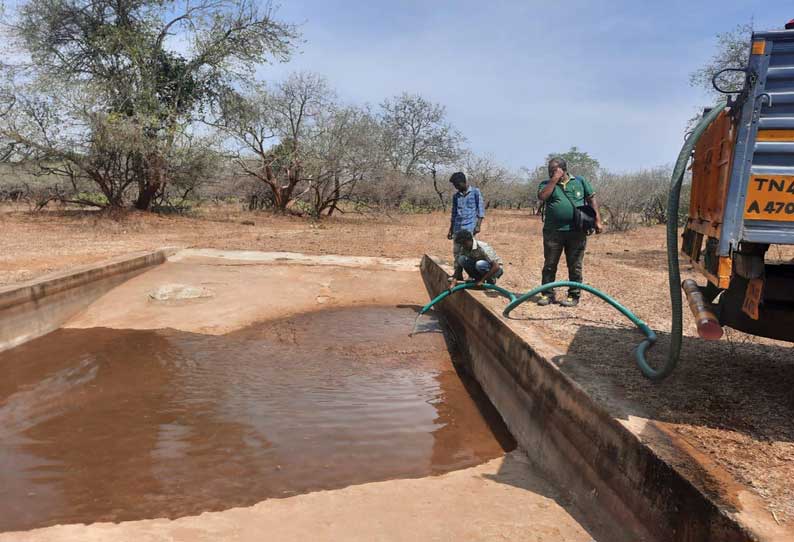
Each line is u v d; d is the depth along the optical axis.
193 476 4.32
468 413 5.80
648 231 22.89
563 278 9.68
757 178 3.08
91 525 3.62
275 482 4.25
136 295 9.61
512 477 4.37
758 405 3.89
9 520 3.71
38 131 19.61
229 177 28.25
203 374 6.48
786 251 9.30
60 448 4.73
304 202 29.77
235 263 12.64
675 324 3.90
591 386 4.15
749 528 2.36
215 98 24.58
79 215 21.41
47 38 21.42
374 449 4.86
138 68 21.47
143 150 20.27
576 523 3.58
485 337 6.71
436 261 11.37
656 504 2.97
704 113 4.00
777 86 3.01
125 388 6.04
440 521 3.62
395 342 7.86
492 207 45.91
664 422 3.55
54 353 7.08
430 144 43.28
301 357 7.14
